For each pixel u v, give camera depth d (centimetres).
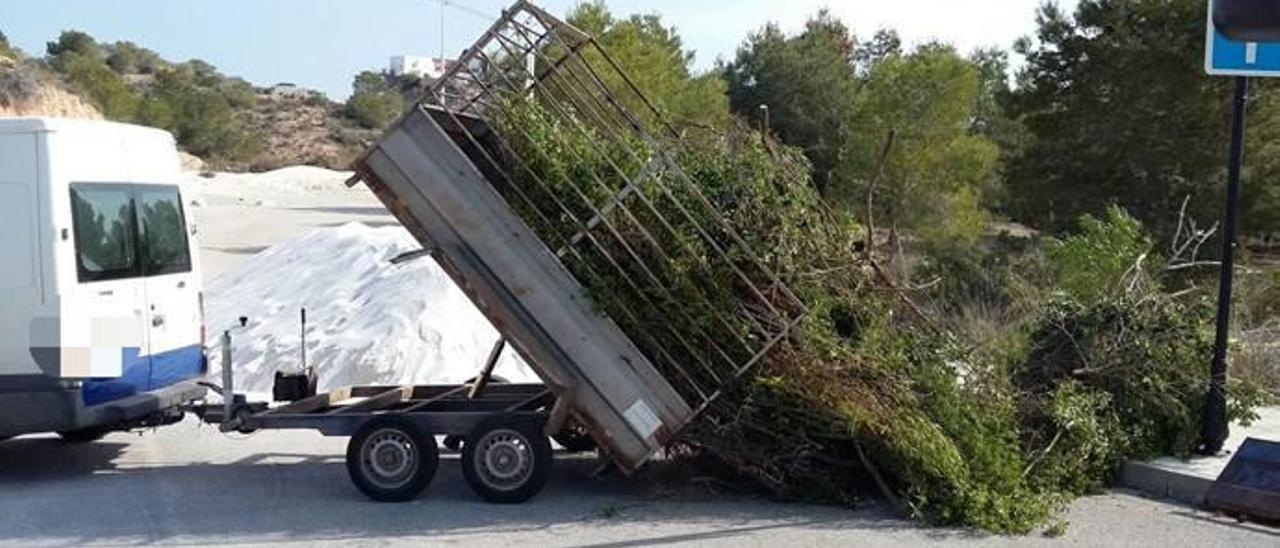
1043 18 2381
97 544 754
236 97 9512
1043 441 892
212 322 1529
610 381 815
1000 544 760
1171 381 952
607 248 830
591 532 778
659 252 819
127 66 9488
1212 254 2027
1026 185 2358
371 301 1423
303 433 1123
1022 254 1991
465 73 858
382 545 750
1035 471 871
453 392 984
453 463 975
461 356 1316
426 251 837
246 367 1340
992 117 3006
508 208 833
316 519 812
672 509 834
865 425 810
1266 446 852
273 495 880
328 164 8075
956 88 2348
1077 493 886
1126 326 964
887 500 854
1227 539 777
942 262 1730
